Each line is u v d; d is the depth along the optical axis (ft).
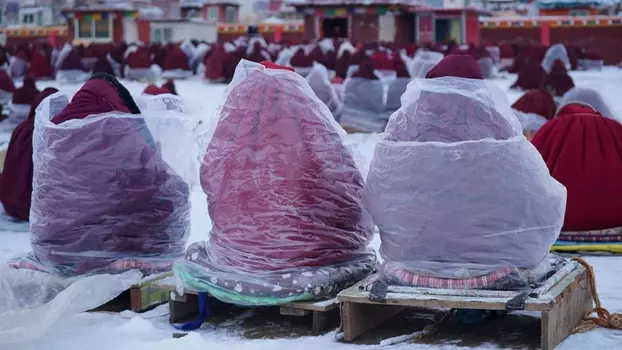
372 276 18.60
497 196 16.93
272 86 18.67
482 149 16.90
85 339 18.13
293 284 18.11
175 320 19.21
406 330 18.38
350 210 19.24
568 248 24.53
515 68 129.49
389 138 17.93
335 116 56.39
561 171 24.63
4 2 228.22
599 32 176.96
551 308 16.44
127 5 196.65
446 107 17.34
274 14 245.45
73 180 19.88
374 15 182.39
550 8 203.92
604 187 24.40
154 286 19.38
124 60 122.83
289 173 18.48
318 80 56.34
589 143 24.63
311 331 18.43
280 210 18.47
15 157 30.01
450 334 18.02
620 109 63.98
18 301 19.72
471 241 17.10
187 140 21.77
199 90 95.86
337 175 18.97
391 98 56.65
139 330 18.61
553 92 67.51
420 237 17.31
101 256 20.21
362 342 17.62
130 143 20.04
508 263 17.19
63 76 115.75
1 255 25.48
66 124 19.90
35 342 18.02
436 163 17.04
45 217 20.12
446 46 155.43
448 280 17.33
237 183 18.62
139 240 20.52
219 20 228.22
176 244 21.20
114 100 20.80
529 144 17.39
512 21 186.29
